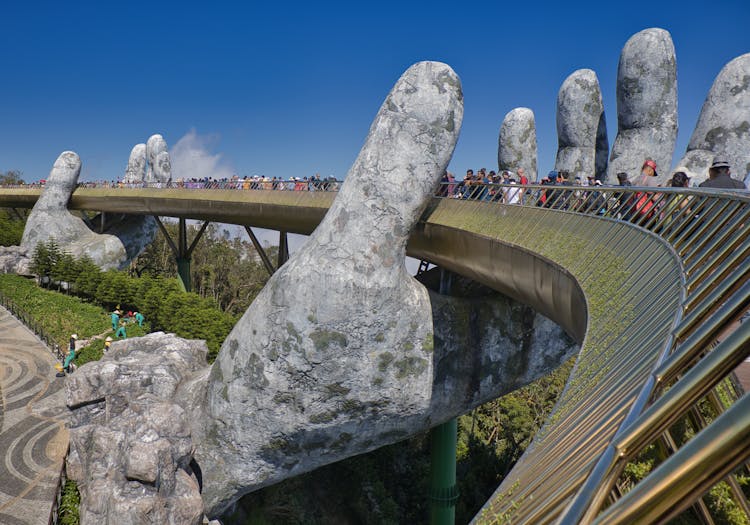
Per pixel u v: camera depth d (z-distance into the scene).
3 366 33.97
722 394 7.42
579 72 21.78
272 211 34.28
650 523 1.62
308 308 18.58
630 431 2.37
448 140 19.44
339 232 18.89
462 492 41.06
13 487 20.98
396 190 18.91
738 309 2.78
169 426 18.81
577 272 10.20
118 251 59.59
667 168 17.95
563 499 2.97
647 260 7.55
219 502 21.02
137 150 69.75
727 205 6.40
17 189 70.31
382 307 18.94
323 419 19.52
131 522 17.09
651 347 4.56
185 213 45.84
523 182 18.67
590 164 21.84
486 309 21.30
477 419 51.00
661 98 17.53
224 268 85.12
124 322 46.94
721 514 8.65
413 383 19.81
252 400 19.69
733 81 15.35
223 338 43.81
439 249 21.31
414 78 19.52
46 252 56.16
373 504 35.00
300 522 29.69
